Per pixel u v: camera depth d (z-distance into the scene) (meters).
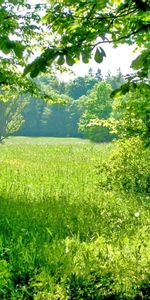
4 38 3.77
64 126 133.38
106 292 5.84
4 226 9.34
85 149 44.62
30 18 11.15
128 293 5.78
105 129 74.12
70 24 4.18
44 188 15.44
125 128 13.28
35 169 22.55
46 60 3.74
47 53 3.76
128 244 7.57
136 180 14.36
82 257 6.66
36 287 6.04
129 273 6.03
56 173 20.39
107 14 4.29
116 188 14.56
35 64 3.73
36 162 28.73
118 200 13.14
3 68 14.41
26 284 6.32
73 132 132.88
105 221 10.48
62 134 133.50
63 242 7.83
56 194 14.50
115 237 8.73
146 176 14.30
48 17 4.39
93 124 14.39
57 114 133.50
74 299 5.77
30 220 10.09
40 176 18.94
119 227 9.74
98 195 14.03
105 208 12.09
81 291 5.82
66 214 11.18
